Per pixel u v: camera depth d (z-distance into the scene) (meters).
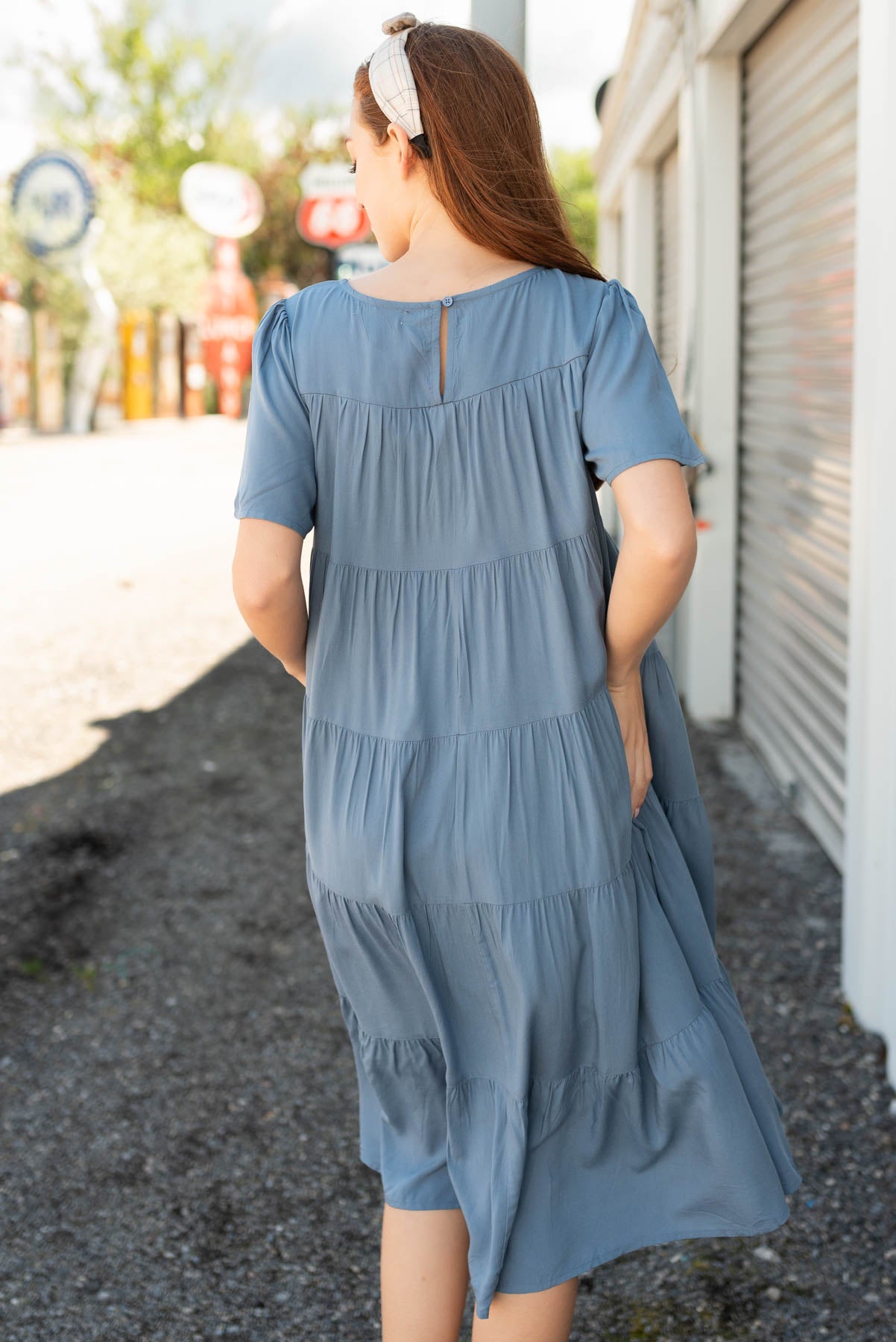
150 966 3.41
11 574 9.82
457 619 1.43
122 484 17.02
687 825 1.67
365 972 1.52
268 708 6.09
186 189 28.06
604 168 11.45
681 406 5.48
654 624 1.40
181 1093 2.78
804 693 4.36
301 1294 2.15
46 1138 2.61
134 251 27.98
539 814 1.42
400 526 1.43
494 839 1.41
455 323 1.38
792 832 4.31
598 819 1.42
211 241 31.03
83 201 24.14
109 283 27.64
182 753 5.37
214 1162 2.53
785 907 3.67
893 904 2.63
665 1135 1.51
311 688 1.50
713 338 5.34
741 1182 1.49
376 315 1.40
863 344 2.76
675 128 6.94
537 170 1.44
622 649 1.44
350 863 1.46
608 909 1.43
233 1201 2.40
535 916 1.41
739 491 5.52
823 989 3.13
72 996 3.25
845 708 3.82
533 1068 1.45
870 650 2.76
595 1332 2.03
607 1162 1.53
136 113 32.31
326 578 1.47
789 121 4.43
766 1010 3.03
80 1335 2.05
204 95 32.75
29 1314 2.11
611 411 1.36
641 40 6.75
